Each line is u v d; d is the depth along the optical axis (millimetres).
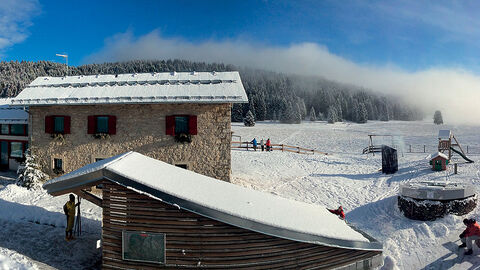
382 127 70250
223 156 17344
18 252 9281
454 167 22000
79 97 17812
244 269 7953
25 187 17547
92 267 9195
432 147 39219
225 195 9000
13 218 12172
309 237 8086
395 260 10141
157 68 167250
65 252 9844
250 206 8664
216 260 7906
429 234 11852
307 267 8305
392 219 14047
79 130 18125
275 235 7875
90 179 8352
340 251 8734
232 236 7953
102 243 8312
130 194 8148
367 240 8930
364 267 9086
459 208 13000
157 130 17578
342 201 17797
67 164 18250
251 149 35281
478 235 9906
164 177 8930
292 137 51938
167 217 7984
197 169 17469
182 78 19625
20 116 22703
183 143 17469
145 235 8016
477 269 9242
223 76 19609
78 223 11266
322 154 34375
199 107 17406
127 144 17766
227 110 17312
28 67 140125
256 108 95688
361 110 92375
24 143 22625
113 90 18422
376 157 32000
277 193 18766
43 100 17891
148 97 17234
